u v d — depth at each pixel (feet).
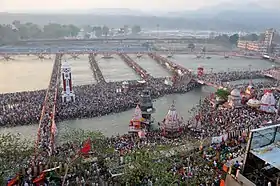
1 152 124.88
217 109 252.83
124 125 231.91
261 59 652.07
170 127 198.29
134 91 310.65
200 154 146.82
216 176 120.57
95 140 156.46
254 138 76.84
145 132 195.11
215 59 642.22
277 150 76.43
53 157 144.05
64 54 616.39
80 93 292.40
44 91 296.10
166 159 134.31
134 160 122.31
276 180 72.79
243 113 230.89
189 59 632.79
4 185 111.75
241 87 327.67
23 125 222.28
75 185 122.21
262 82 381.40
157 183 107.76
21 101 266.16
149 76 397.60
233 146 160.35
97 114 248.11
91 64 499.92
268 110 240.32
